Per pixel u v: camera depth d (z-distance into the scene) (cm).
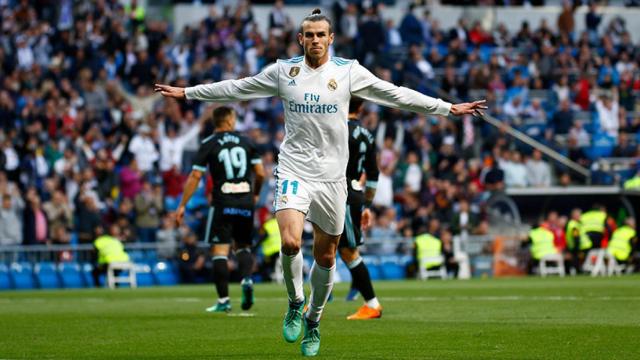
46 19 4838
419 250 3862
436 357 1124
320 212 1170
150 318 1753
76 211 3694
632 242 4012
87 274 3647
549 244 3941
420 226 3991
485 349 1202
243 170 1864
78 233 3662
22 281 3528
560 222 4059
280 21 4875
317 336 1171
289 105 1168
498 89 4862
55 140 3975
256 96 1190
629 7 5825
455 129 4534
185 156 4138
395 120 4478
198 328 1534
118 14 4866
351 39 4856
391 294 2528
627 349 1191
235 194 1858
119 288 3388
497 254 4003
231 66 4541
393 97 1173
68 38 4516
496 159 4356
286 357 1141
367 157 1711
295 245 1132
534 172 4419
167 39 4750
